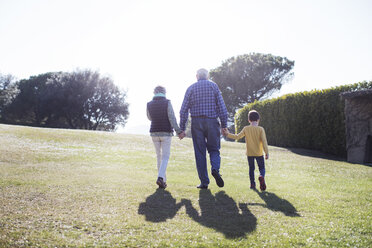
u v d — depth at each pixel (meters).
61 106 35.47
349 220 2.58
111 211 2.69
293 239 2.12
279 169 6.46
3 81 40.03
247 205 3.15
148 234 2.16
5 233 1.99
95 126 37.62
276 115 14.39
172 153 8.97
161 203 3.11
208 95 4.05
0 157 5.63
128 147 9.84
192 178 4.93
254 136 4.25
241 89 29.92
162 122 4.16
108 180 4.15
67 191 3.31
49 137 9.78
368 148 8.74
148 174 5.07
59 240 1.96
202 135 4.05
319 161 8.21
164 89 4.35
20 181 3.65
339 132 10.63
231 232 2.27
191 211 2.87
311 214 2.82
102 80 36.56
